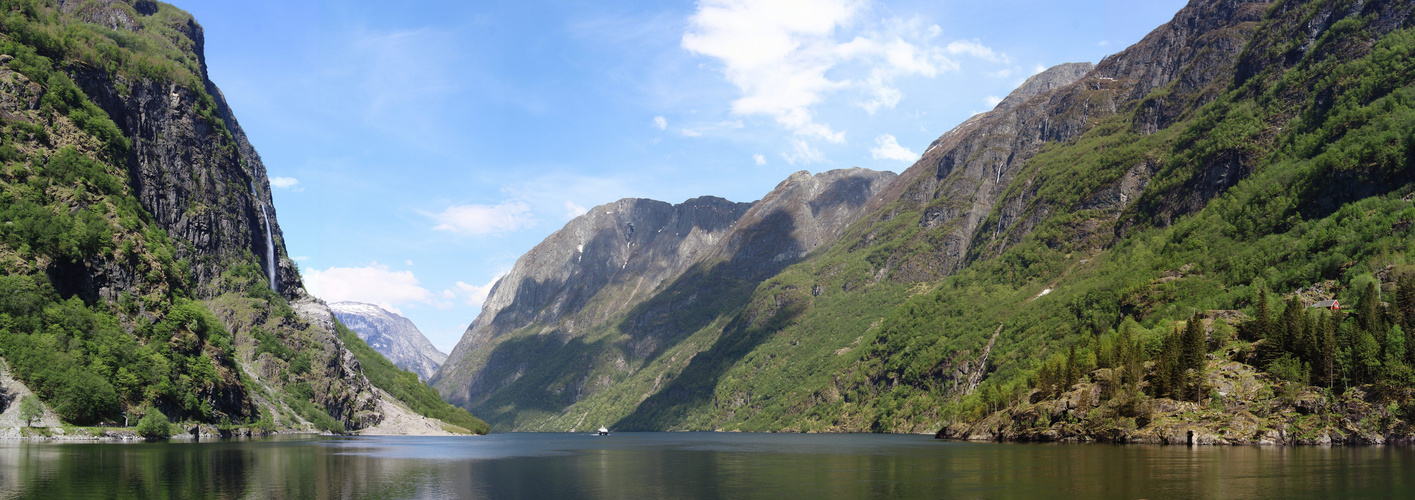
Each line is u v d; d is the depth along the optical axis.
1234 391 168.12
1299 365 162.62
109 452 152.25
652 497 108.12
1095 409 192.25
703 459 185.50
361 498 103.25
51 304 193.62
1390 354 153.50
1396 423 149.38
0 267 190.12
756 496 108.00
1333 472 111.69
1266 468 117.62
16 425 166.88
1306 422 156.25
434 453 198.12
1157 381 181.12
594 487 120.50
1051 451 164.00
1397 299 167.12
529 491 115.19
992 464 139.75
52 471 118.69
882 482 119.69
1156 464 127.50
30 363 176.12
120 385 194.12
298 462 149.88
